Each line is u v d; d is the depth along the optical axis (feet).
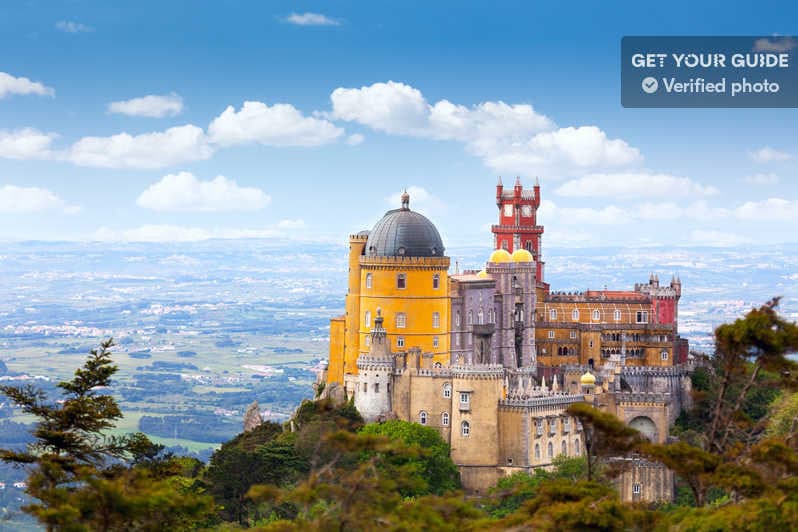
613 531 466.29
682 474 483.51
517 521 460.55
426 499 457.27
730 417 506.48
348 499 439.63
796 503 453.99
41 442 559.38
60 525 460.96
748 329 492.13
